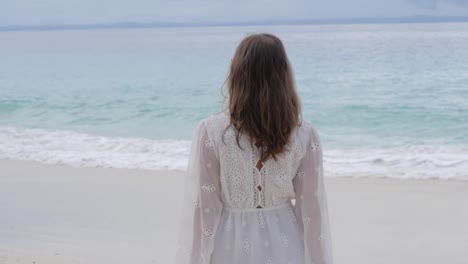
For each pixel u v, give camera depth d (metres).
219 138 1.88
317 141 1.98
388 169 8.38
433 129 12.66
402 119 14.08
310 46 47.66
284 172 1.91
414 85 19.92
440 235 5.34
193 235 1.98
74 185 7.47
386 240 5.23
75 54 49.12
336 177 7.85
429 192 6.93
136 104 17.89
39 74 29.80
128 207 6.34
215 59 39.38
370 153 10.09
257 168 1.89
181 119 15.23
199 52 48.25
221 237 1.96
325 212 2.02
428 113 14.70
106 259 4.68
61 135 12.02
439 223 5.70
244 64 1.85
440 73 23.05
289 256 1.95
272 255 1.93
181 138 11.98
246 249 1.93
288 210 2.02
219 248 1.96
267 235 1.94
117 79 26.17
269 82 1.84
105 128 13.74
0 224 5.74
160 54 46.59
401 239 5.24
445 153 9.94
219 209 1.95
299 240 2.00
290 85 1.91
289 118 1.88
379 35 73.62
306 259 2.01
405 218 5.88
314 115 15.13
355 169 8.40
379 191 7.03
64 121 14.91
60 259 4.61
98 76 28.00
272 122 1.85
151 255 4.80
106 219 5.89
